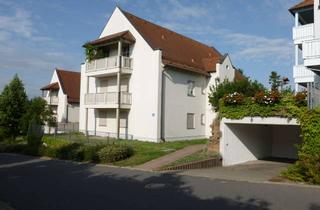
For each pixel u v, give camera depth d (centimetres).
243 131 2173
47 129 3588
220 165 1961
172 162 1806
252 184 1284
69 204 947
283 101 1650
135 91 2947
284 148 2445
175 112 2975
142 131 2862
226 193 1099
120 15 3133
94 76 3234
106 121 3200
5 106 3353
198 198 1021
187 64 3158
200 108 3275
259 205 931
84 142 2430
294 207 909
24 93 3469
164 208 898
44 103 3547
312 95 1423
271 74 3678
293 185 1259
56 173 1577
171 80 2944
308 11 2441
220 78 3288
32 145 2684
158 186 1230
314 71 2055
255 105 1761
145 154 2050
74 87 4819
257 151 2333
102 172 1612
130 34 3012
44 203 962
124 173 1580
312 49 1850
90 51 3173
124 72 2933
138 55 2948
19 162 2056
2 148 2783
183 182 1323
